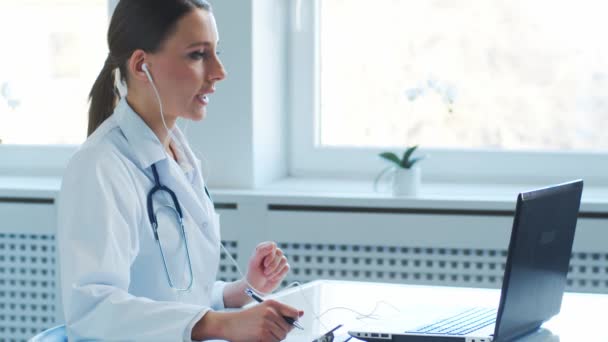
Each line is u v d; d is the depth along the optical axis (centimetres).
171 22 172
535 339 168
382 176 338
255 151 315
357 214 296
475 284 296
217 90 311
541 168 329
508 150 330
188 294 182
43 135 352
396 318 177
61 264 162
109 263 158
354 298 200
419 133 337
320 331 170
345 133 344
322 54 342
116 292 157
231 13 306
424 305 191
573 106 326
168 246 178
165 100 176
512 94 329
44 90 349
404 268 300
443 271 297
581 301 202
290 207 302
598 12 320
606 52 321
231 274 307
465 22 328
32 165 352
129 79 181
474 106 331
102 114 188
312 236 300
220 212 303
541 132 329
